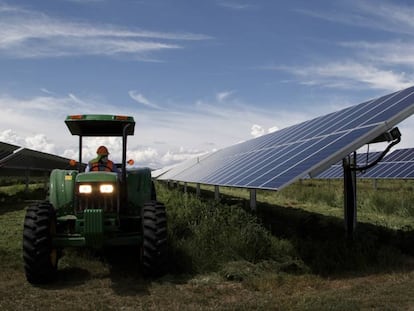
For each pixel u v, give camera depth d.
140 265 7.78
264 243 8.49
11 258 8.57
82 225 7.21
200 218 10.08
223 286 6.96
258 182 9.33
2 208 18.19
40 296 6.44
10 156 23.56
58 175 8.04
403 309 5.54
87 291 6.71
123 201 7.91
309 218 11.20
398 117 8.34
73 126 8.66
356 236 9.48
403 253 9.29
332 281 7.14
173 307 5.91
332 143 9.19
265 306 5.78
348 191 10.22
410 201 15.94
